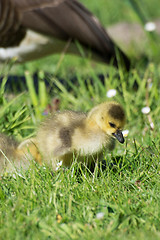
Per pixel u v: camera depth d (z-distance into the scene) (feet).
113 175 32.30
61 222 26.63
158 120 42.24
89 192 29.78
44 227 25.98
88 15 54.85
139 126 42.22
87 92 49.88
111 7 110.73
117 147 38.32
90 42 53.36
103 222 26.89
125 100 45.44
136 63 63.00
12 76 62.90
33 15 51.72
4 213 27.94
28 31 51.93
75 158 33.96
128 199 28.78
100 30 54.70
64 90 49.55
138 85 52.11
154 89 47.24
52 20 52.24
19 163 34.76
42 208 27.94
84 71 68.80
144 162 33.71
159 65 63.26
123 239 24.47
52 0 53.01
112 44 54.90
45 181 31.09
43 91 49.16
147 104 44.96
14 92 54.39
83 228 25.62
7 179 31.91
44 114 44.80
